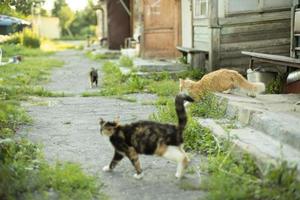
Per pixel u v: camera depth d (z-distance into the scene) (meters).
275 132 4.34
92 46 22.06
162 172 4.02
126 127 3.88
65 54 17.95
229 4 7.86
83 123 5.58
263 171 3.70
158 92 7.33
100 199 3.57
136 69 8.98
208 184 3.70
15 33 18.78
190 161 4.20
